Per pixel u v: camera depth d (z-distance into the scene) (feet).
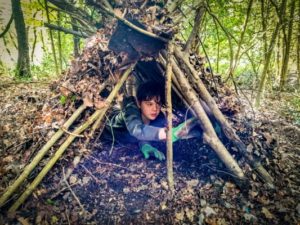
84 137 9.53
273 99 22.03
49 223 8.43
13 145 12.17
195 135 10.30
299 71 26.40
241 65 29.50
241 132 11.35
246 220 8.77
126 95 11.46
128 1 8.47
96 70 9.34
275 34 17.90
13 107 17.63
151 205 9.12
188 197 9.43
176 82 9.71
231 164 9.66
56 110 9.74
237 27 22.25
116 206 9.09
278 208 9.16
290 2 23.70
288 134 14.65
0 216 8.34
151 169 10.68
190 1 13.60
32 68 33.53
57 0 11.19
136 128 10.27
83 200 9.25
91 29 11.78
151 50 8.58
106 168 10.64
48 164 8.93
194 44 12.03
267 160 10.82
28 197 8.96
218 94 11.57
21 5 29.22
